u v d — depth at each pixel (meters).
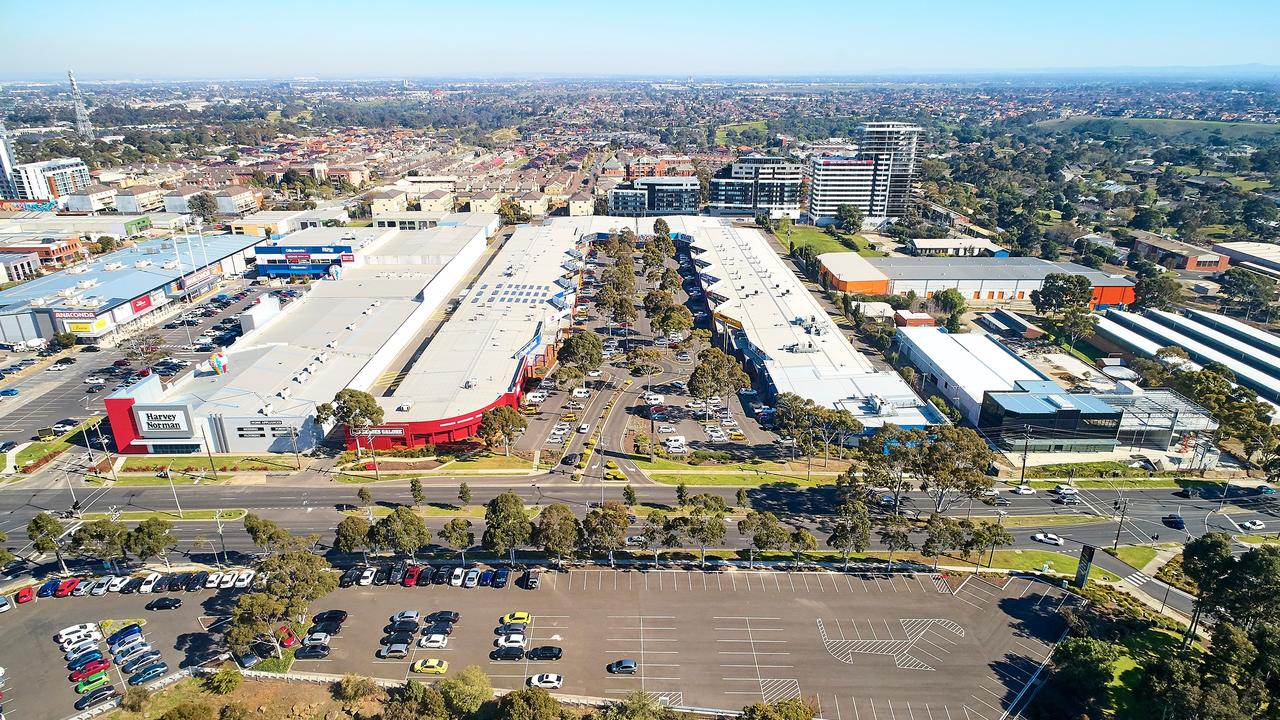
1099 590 114.50
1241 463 157.75
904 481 144.38
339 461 153.50
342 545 116.31
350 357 188.25
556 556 117.06
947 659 100.62
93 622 106.69
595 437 166.12
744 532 118.56
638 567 119.94
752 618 108.12
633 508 136.62
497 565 120.31
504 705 86.00
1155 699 89.50
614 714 84.31
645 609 109.75
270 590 101.81
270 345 192.25
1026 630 106.31
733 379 175.50
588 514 120.62
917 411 169.75
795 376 186.00
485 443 158.38
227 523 132.25
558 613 108.81
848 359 197.12
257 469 151.00
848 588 115.12
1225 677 89.88
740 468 153.12
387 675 97.12
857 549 119.88
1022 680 97.19
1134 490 146.25
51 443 160.25
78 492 142.25
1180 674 88.62
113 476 147.88
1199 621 106.75
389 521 115.69
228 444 157.00
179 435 155.00
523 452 158.62
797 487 146.12
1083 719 89.19
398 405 163.75
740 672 98.00
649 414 178.50
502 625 105.50
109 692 92.94
